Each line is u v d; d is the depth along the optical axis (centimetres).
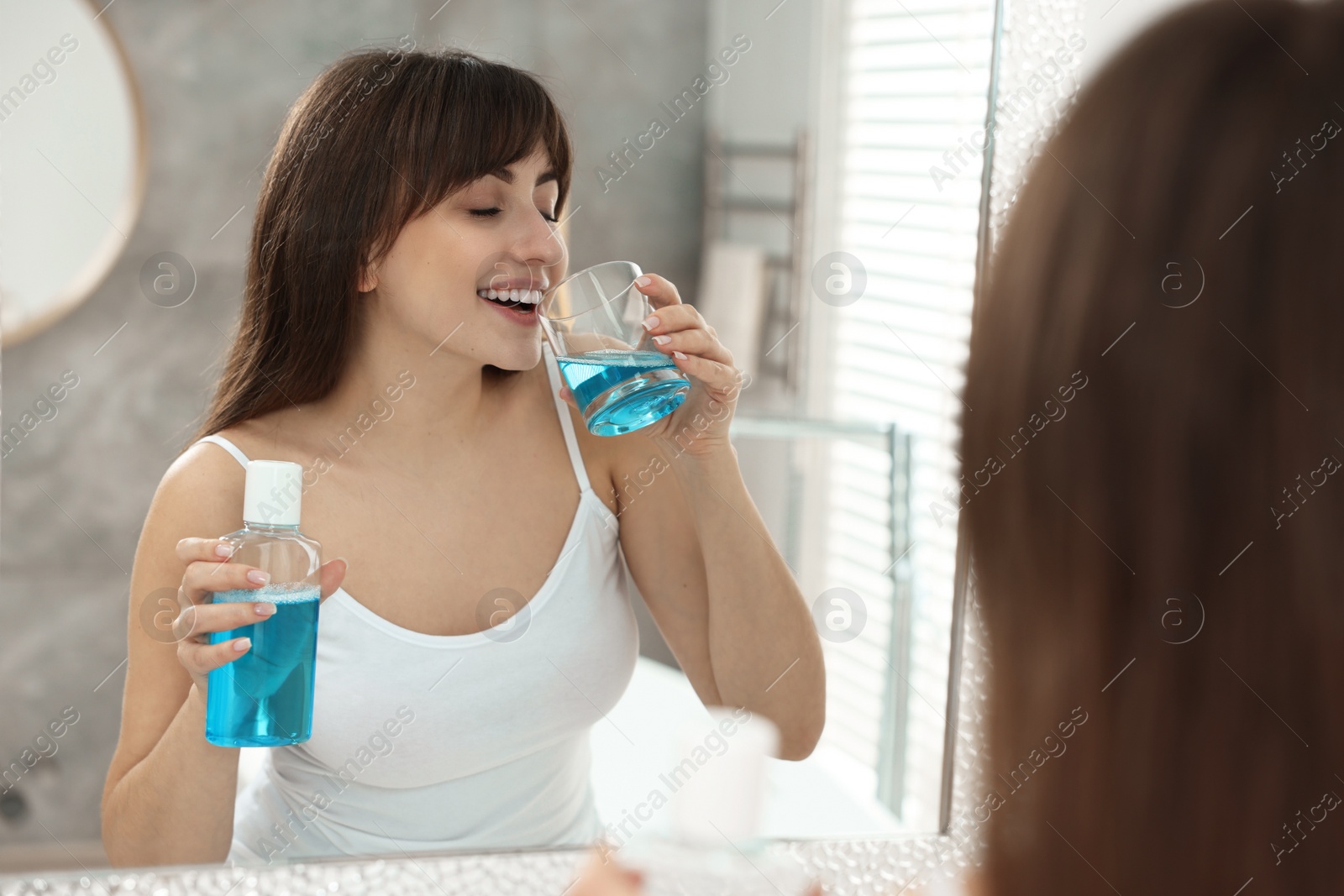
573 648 76
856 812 74
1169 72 19
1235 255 18
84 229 76
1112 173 19
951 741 75
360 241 70
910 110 84
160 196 77
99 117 75
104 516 76
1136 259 19
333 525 74
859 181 90
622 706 76
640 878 71
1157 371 19
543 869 69
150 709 70
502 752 72
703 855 72
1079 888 20
